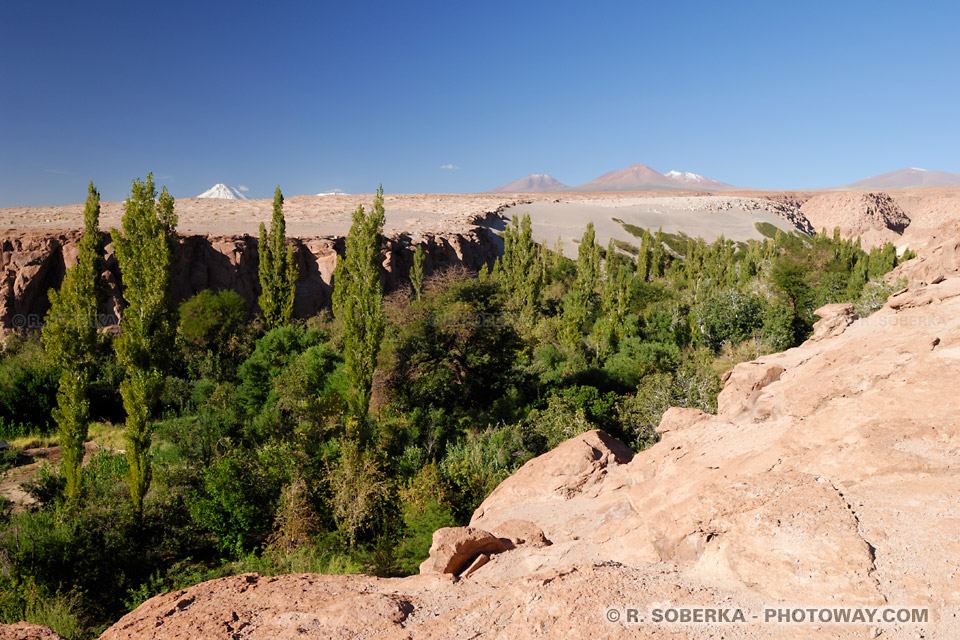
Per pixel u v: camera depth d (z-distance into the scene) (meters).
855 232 170.12
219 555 20.09
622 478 12.01
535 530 9.75
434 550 8.28
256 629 6.18
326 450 23.36
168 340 23.12
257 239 54.25
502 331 35.25
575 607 5.53
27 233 42.91
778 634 4.86
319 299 54.69
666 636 4.94
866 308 38.22
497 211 115.19
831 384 10.12
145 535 20.20
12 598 14.55
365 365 26.92
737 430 11.16
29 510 21.20
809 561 5.63
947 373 8.75
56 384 33.09
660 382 28.28
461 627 5.74
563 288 64.75
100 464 25.89
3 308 40.19
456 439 27.98
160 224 22.91
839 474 7.26
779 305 46.84
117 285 42.03
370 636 5.95
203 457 25.77
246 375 35.41
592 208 141.62
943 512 6.10
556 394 30.31
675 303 51.72
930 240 41.31
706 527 6.59
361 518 19.55
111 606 16.48
